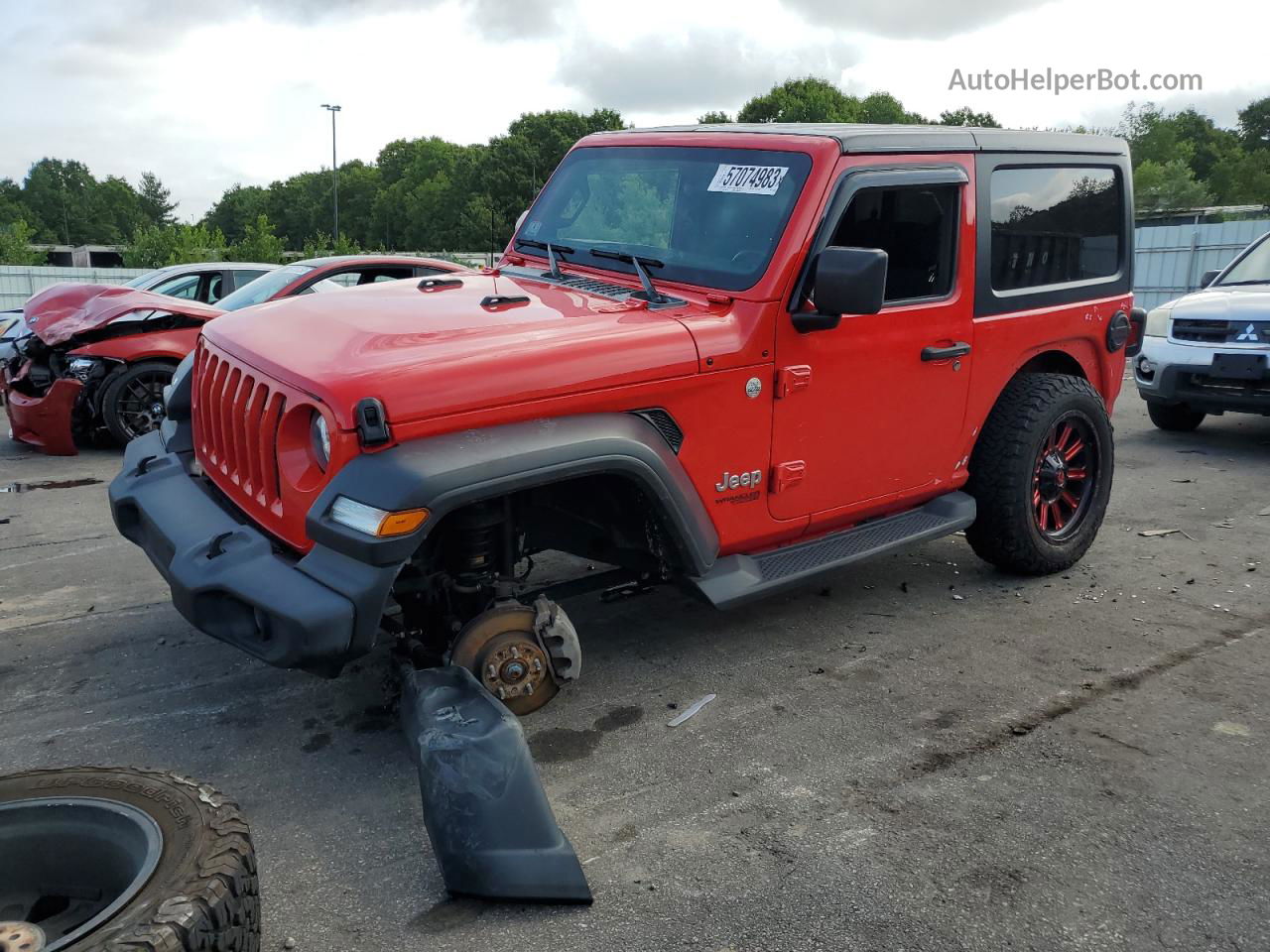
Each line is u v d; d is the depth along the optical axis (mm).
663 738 3332
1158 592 4715
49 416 7543
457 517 3037
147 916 1835
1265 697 3646
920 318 3949
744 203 3658
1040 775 3096
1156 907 2479
